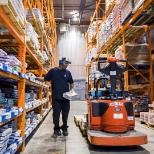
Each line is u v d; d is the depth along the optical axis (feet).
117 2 20.38
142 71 22.97
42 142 10.92
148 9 15.78
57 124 12.44
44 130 14.35
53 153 8.89
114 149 9.53
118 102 10.01
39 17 13.93
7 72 6.50
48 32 26.02
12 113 6.83
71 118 20.95
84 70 54.90
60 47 54.90
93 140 9.04
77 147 9.91
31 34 10.62
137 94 23.29
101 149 9.54
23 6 8.90
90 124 10.41
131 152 9.04
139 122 17.51
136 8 15.60
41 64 17.63
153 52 24.27
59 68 13.08
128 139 8.93
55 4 47.21
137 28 20.44
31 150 9.36
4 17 6.37
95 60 35.37
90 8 49.01
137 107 21.36
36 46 12.41
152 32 24.89
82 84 54.85
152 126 15.05
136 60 20.95
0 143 6.08
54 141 11.14
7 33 8.92
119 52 21.42
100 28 30.66
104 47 28.37
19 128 9.18
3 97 9.10
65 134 12.64
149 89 20.89
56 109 12.51
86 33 48.55
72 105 38.63
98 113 10.39
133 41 25.45
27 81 10.45
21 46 9.78
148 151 9.18
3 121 5.81
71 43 55.26
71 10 50.08
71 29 55.62
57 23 55.01
